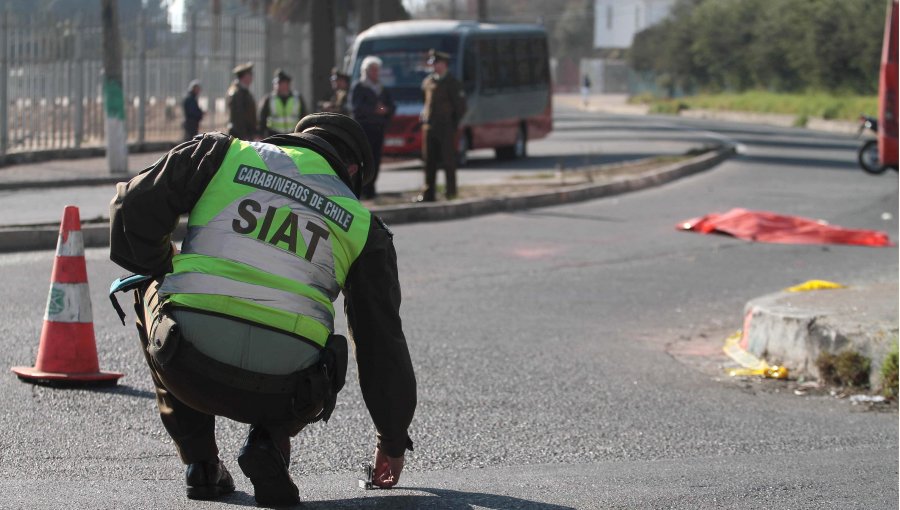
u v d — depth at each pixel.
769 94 124.88
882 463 11.47
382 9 77.44
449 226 31.86
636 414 13.62
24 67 48.16
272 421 8.29
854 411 14.13
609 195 40.94
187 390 8.06
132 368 14.69
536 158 59.50
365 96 34.81
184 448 9.18
